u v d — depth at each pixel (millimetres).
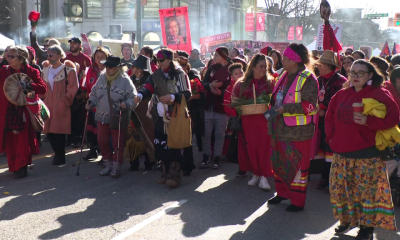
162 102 5828
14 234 4395
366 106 4023
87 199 5555
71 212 5062
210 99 7402
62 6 35656
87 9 41500
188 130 6008
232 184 6453
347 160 4273
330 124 4484
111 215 4996
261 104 5785
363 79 4094
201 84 7023
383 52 17672
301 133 5066
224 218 5008
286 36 48719
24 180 6410
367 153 4172
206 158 7500
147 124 6754
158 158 6176
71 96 7328
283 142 5195
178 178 6172
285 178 5273
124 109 6262
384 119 4023
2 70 6305
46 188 6012
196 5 39344
